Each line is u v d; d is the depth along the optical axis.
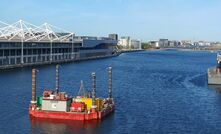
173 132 82.06
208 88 150.00
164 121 91.31
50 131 80.31
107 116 94.38
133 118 93.38
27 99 113.00
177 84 163.38
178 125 87.94
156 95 129.88
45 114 89.38
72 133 79.50
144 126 86.25
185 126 87.19
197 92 138.38
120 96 125.69
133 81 172.00
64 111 89.31
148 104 112.25
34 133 78.69
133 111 101.50
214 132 82.62
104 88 143.12
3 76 169.62
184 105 112.00
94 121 88.56
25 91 128.12
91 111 89.62
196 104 113.81
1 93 122.69
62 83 155.62
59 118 88.81
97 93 130.12
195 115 98.44
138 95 129.12
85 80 168.25
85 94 110.44
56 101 89.44
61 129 81.81
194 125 88.19
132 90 141.00
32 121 87.06
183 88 149.62
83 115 88.00
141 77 191.62
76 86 147.75
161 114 98.75
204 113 101.06
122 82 166.88
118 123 88.00
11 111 96.50
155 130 83.25
